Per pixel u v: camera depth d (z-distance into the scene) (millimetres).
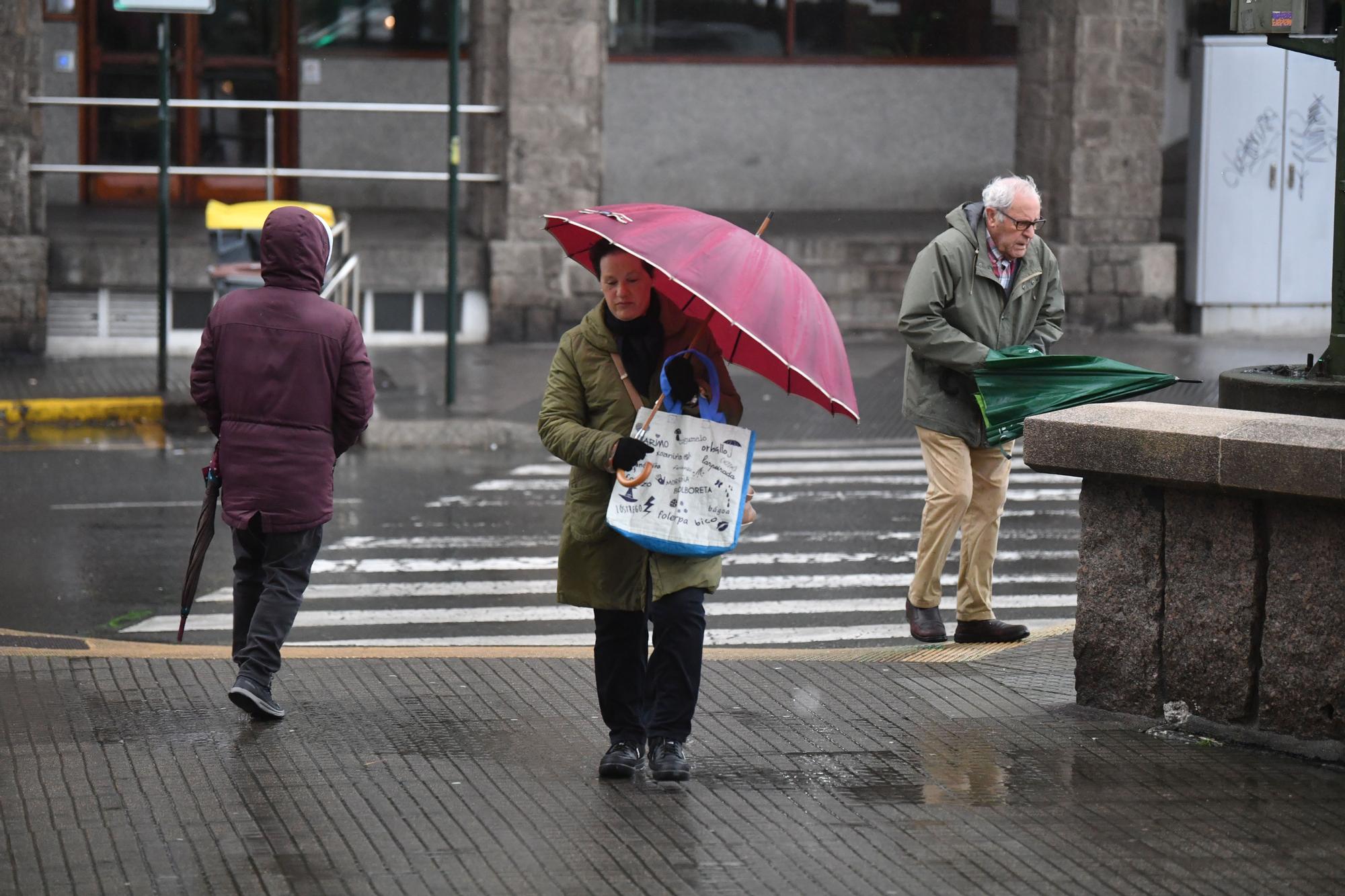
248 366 15125
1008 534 27219
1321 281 48094
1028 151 49812
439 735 14586
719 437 12969
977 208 18859
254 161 55250
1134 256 48125
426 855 11680
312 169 55562
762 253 12680
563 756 14047
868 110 57781
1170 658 14781
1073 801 12906
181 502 28891
